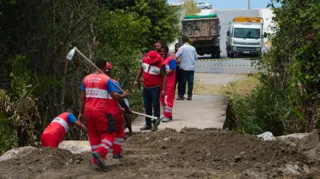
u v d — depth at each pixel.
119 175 10.30
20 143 16.89
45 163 11.21
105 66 10.97
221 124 17.38
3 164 11.26
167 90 17.84
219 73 37.25
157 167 10.99
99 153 10.56
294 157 11.69
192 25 54.78
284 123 18.55
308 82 16.19
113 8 32.91
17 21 21.00
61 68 21.23
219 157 11.63
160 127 16.69
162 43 17.94
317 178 10.23
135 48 26.81
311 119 16.75
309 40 17.00
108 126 10.65
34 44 21.05
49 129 13.78
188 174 10.28
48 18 21.06
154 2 35.84
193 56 22.95
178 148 12.61
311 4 18.23
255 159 11.47
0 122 15.93
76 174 10.46
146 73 15.88
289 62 20.91
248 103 23.09
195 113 19.73
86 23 21.98
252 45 54.38
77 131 19.16
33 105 17.25
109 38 24.42
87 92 10.79
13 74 17.70
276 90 21.14
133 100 21.20
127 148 13.12
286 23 21.02
